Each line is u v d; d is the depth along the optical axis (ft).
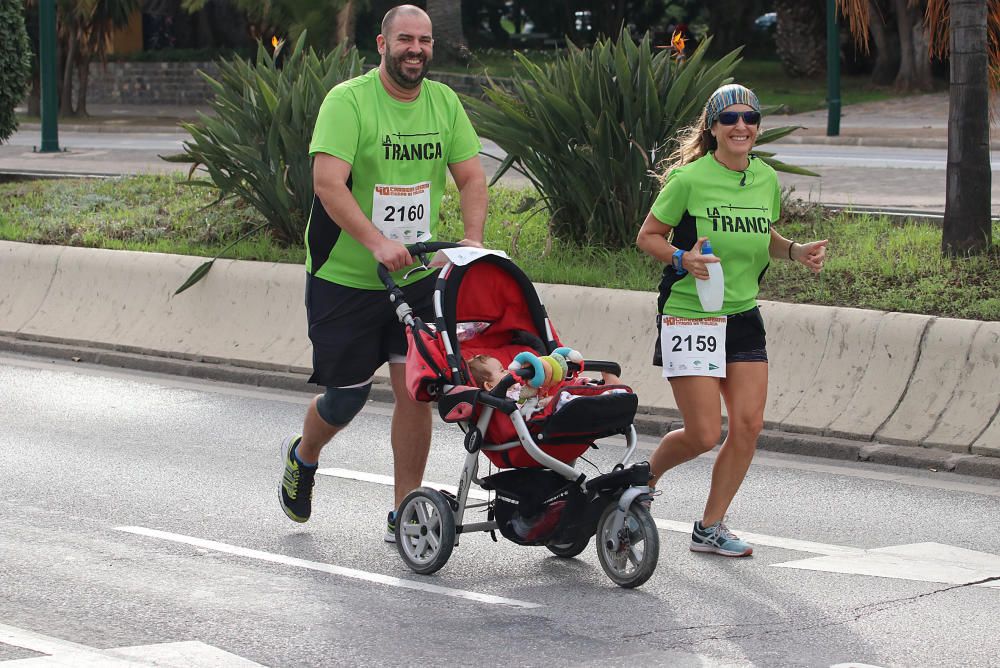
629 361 60.23
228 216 84.43
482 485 37.73
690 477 49.52
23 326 76.74
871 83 246.88
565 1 327.26
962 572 38.19
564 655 31.45
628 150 71.20
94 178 107.45
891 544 41.27
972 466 49.75
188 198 94.89
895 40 245.65
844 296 61.16
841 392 54.54
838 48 168.96
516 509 37.24
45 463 51.29
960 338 53.06
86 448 53.78
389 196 39.22
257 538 41.70
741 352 38.86
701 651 31.71
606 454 53.47
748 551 39.70
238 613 34.50
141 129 210.59
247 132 79.82
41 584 36.83
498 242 77.15
